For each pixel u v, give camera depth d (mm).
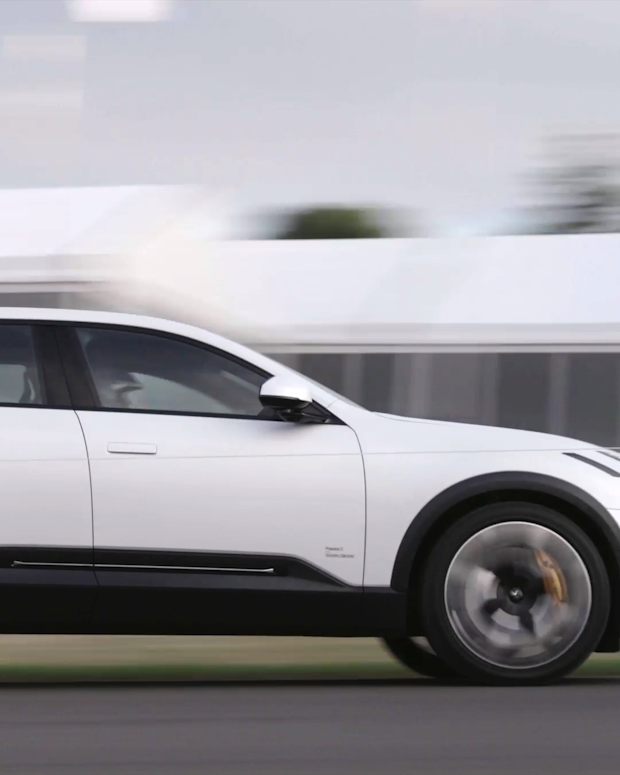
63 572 8078
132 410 8352
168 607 8148
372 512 8281
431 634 8250
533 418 12625
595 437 12539
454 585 8258
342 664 9758
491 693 7930
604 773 5738
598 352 12633
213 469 8211
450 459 8375
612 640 8477
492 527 8289
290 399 8133
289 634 8398
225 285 12961
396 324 12719
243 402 8469
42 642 10945
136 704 7418
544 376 12672
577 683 8430
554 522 8289
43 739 6336
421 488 8312
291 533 8227
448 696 7785
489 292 12711
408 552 8281
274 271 12969
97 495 8109
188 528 8148
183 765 5781
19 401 8305
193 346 8547
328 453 8336
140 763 5812
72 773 5617
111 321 8555
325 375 12875
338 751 6113
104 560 8086
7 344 8422
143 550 8117
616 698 7766
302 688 8172
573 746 6301
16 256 12766
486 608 8266
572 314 12672
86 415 8281
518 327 12711
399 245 13195
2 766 5746
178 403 8414
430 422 8719
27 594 8039
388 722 6859
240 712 7133
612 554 8383
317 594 8227
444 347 12656
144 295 12836
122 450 8164
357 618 8312
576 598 8273
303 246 13047
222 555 8172
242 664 9680
